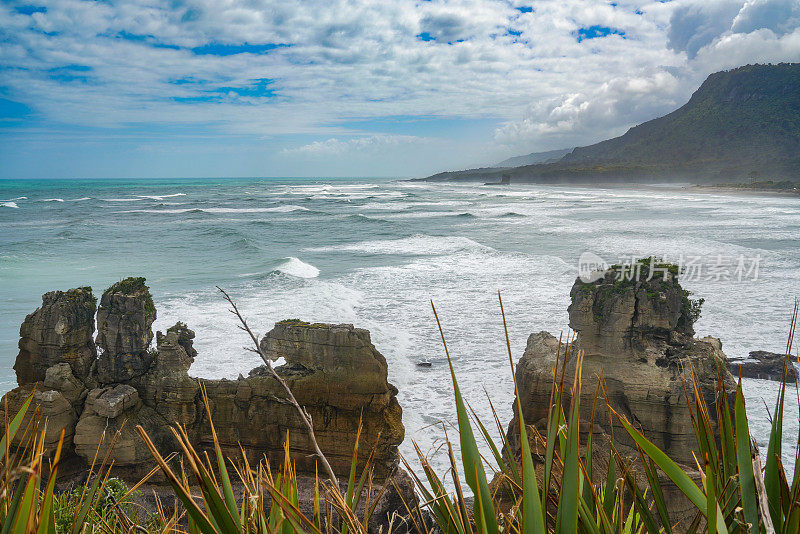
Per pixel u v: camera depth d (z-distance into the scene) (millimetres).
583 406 12023
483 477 1456
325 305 30625
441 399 18969
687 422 11578
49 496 1410
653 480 1754
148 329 14039
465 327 26641
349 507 1782
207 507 1453
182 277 39719
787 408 15312
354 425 13977
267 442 14047
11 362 22047
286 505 1558
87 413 12930
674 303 12422
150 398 13734
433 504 1779
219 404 13992
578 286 13062
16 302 32625
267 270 42531
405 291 34938
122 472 12852
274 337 14438
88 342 13945
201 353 22422
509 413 17750
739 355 20375
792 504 1456
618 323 12367
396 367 21672
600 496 1896
